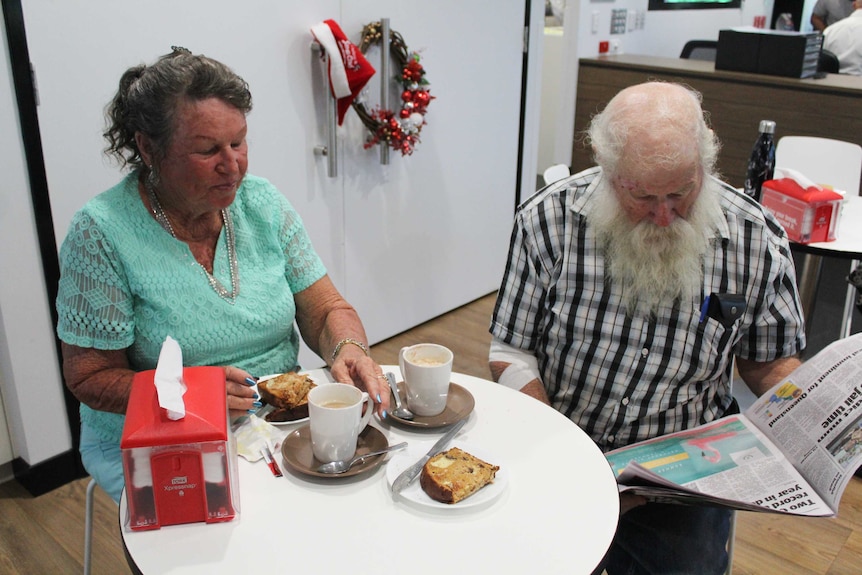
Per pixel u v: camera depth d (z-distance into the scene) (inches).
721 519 57.6
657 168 49.6
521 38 135.3
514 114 139.7
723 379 61.2
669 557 54.2
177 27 85.0
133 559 37.0
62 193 80.0
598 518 40.2
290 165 102.3
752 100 160.2
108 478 53.7
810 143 116.1
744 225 55.4
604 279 56.8
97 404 51.0
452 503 40.3
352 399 44.1
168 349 44.0
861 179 128.6
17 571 75.4
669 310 55.9
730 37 162.4
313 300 61.4
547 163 218.1
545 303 60.1
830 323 129.5
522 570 36.3
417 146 121.5
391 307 127.3
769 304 56.7
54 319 82.8
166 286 52.3
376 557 37.1
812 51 156.1
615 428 59.4
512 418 50.3
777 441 52.2
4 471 88.7
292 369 60.9
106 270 50.9
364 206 115.9
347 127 108.7
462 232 136.7
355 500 41.6
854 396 49.9
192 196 50.0
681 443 53.2
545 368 61.9
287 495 42.0
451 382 54.6
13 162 75.7
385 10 109.0
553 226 58.1
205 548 37.7
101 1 78.0
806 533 83.2
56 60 76.1
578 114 188.9
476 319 138.4
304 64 99.9
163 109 47.5
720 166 169.6
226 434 38.4
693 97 53.0
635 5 196.2
